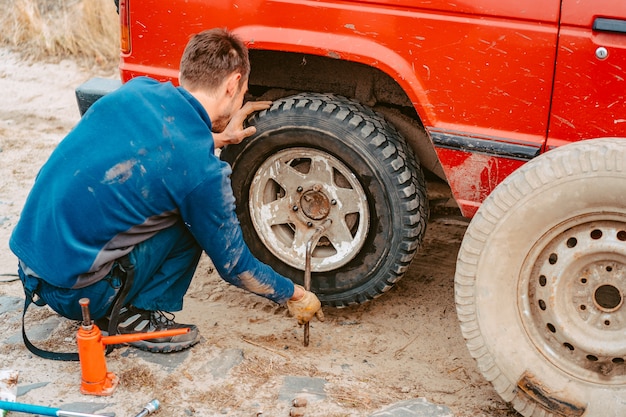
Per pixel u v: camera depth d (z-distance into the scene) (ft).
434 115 10.68
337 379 10.64
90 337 9.54
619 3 9.56
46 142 20.02
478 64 10.28
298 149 11.63
